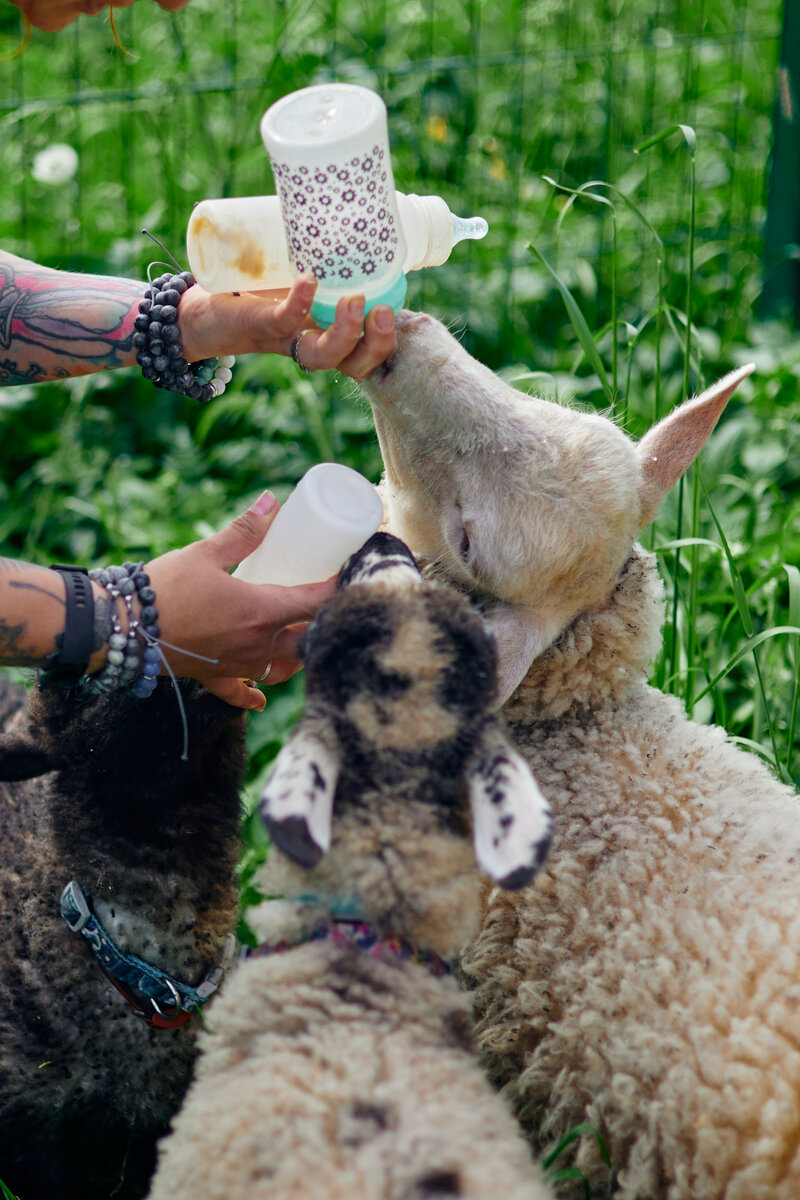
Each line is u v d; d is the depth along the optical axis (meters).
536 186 5.75
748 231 5.66
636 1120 2.28
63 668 2.39
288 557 2.47
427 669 2.11
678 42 6.25
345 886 2.12
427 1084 1.95
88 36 6.66
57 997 2.70
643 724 2.79
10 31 6.68
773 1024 2.19
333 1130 1.88
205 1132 1.98
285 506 2.49
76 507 4.18
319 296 2.35
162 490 4.34
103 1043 2.71
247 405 4.51
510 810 1.97
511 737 2.80
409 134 5.51
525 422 2.60
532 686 2.76
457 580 2.77
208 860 2.76
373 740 2.10
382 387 2.59
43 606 2.33
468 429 2.57
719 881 2.41
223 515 4.21
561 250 5.34
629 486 2.63
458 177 5.75
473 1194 1.82
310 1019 2.04
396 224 2.34
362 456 4.41
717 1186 2.14
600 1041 2.36
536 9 6.26
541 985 2.49
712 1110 2.16
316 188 2.24
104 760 2.65
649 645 2.80
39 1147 2.78
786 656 3.72
